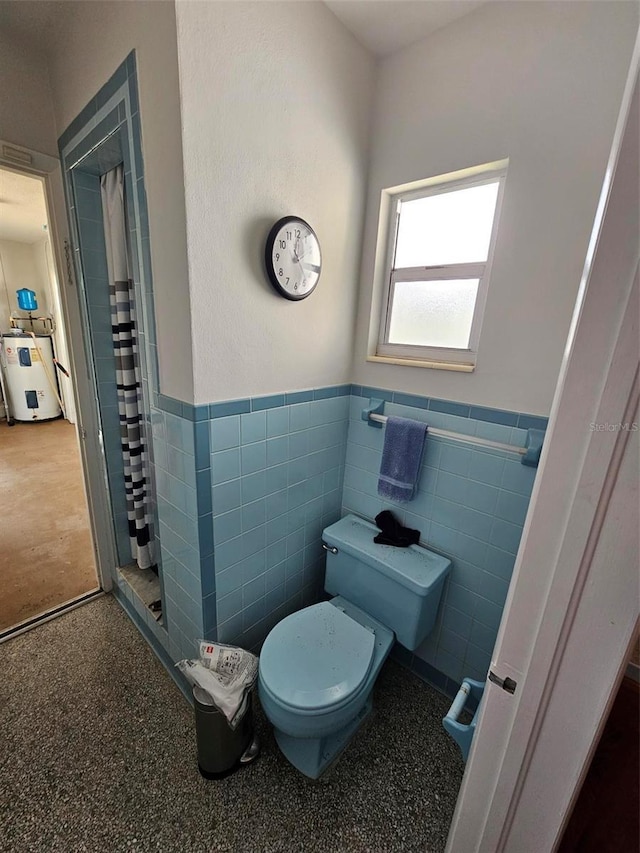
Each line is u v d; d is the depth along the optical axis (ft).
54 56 4.43
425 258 4.80
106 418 5.67
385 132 4.58
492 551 4.49
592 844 1.93
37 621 5.81
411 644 4.58
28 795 3.70
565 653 1.49
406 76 4.30
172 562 4.54
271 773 4.00
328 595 6.16
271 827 3.56
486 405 4.29
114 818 3.56
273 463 4.60
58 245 5.18
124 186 4.66
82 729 4.32
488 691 1.81
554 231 3.59
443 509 4.82
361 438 5.57
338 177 4.44
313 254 4.25
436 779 4.04
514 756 1.74
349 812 3.71
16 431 15.15
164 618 5.03
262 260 3.86
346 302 5.07
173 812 3.63
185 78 2.87
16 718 4.42
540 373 3.87
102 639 5.59
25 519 8.70
